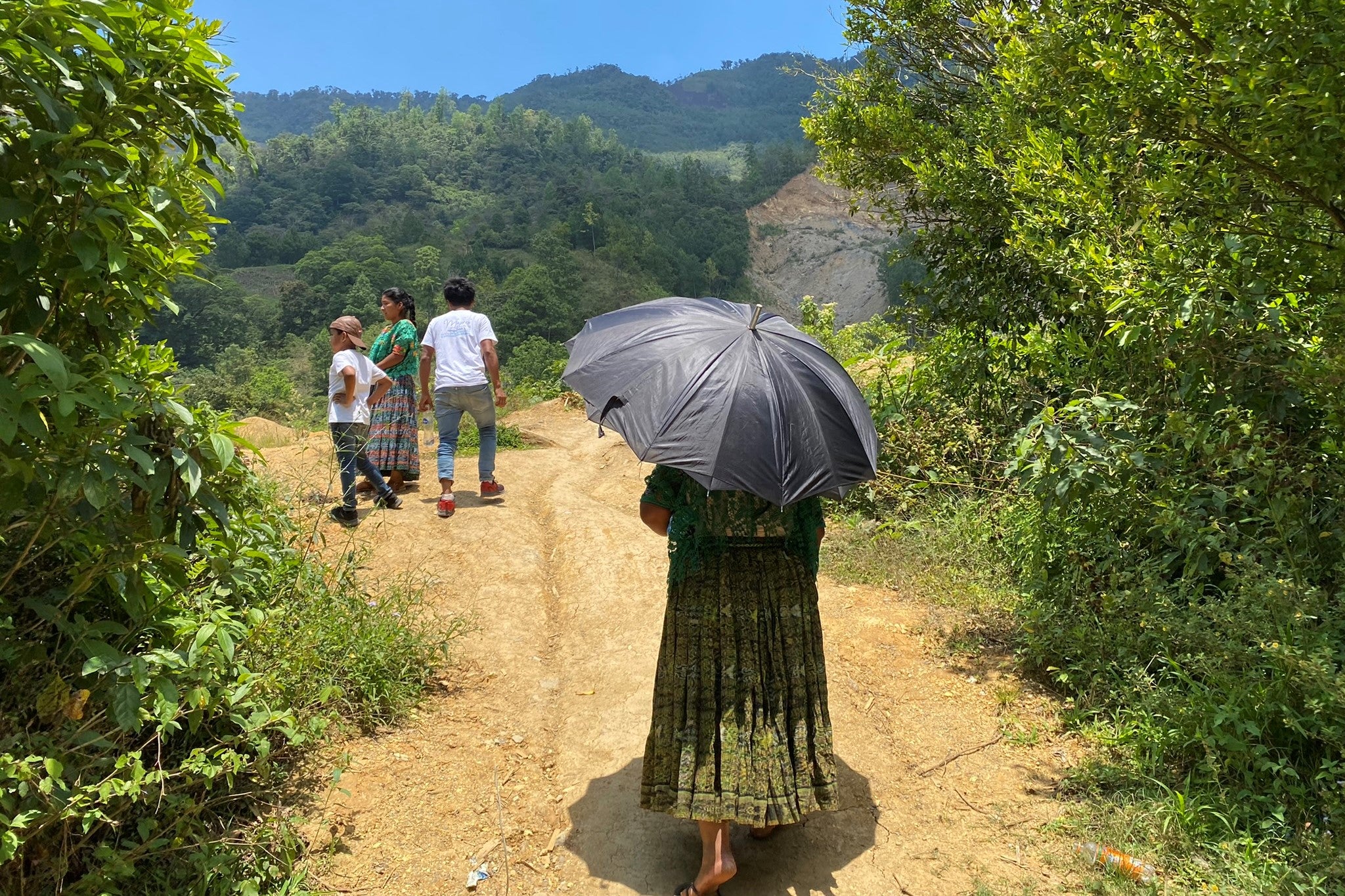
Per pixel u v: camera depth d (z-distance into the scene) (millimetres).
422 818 3174
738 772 2707
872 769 3572
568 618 4961
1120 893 2764
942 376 6680
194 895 2490
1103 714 3762
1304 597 3264
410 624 4445
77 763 2473
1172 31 3674
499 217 163750
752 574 2816
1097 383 4387
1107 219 4246
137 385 2236
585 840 3150
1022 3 5457
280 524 4023
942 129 7121
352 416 5730
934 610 4855
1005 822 3207
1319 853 2719
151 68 2246
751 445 2596
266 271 144750
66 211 2117
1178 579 4184
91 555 2424
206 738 3080
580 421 10773
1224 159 3678
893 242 137125
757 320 2920
